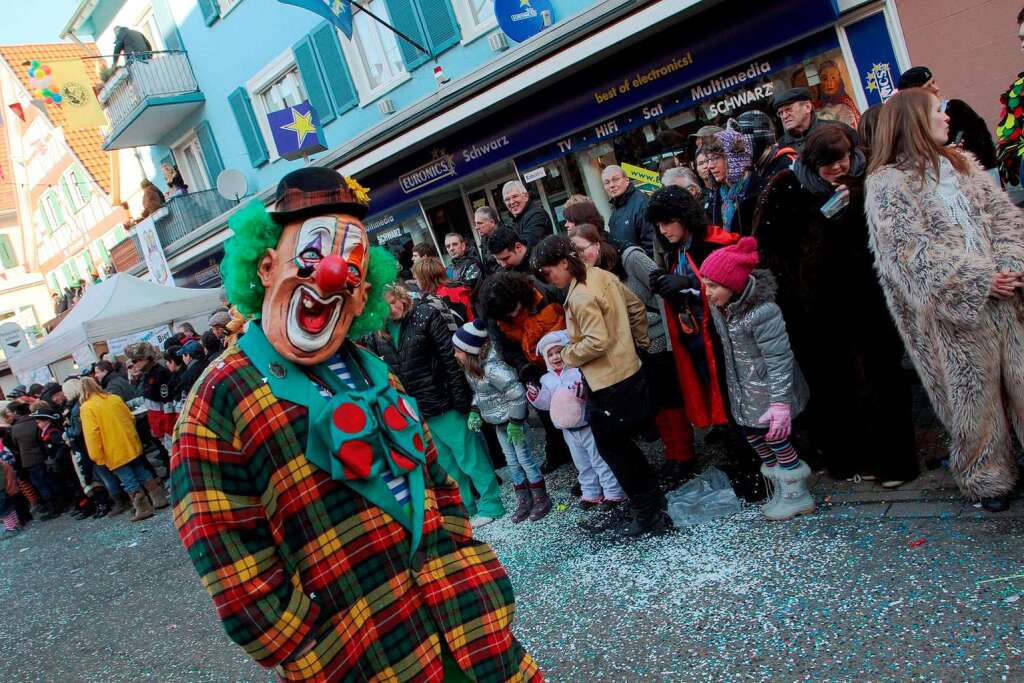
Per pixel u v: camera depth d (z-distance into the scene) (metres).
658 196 3.92
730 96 7.64
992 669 2.32
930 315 2.97
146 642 5.04
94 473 10.05
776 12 6.96
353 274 1.85
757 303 3.39
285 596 1.67
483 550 2.01
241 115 14.67
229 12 14.02
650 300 4.47
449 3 10.18
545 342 4.30
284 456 1.70
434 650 1.79
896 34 6.58
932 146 2.97
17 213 31.56
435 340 4.73
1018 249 2.88
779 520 3.64
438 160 10.73
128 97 16.02
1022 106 4.37
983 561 2.82
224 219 14.93
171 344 9.11
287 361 1.79
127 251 19.86
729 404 3.81
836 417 3.75
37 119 25.03
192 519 1.65
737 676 2.67
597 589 3.63
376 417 1.84
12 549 9.95
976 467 3.06
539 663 3.19
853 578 2.99
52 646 5.62
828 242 3.46
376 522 1.77
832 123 3.41
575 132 9.04
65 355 12.35
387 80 11.60
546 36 8.24
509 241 4.64
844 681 2.47
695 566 3.50
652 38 7.86
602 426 3.84
